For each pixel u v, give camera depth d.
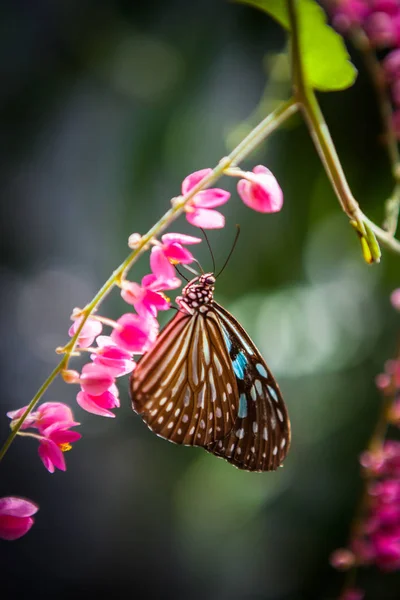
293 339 0.73
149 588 0.90
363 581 0.69
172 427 0.42
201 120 0.73
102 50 0.77
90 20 0.77
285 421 0.43
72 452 0.94
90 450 0.94
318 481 0.70
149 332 0.40
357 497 0.68
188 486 0.76
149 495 0.90
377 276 0.71
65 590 0.93
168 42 0.73
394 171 0.47
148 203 0.76
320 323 0.73
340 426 0.70
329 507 0.70
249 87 0.72
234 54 0.71
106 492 0.93
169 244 0.40
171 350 0.42
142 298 0.39
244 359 0.43
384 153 0.64
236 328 0.43
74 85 0.81
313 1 0.40
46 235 0.91
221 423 0.43
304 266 0.73
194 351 0.42
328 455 0.70
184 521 0.80
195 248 0.75
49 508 0.94
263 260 0.72
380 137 0.48
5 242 0.91
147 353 0.41
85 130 0.82
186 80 0.73
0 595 0.92
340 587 0.70
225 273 0.73
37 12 0.80
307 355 0.73
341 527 0.69
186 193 0.40
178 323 0.42
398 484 0.48
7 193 0.88
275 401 0.43
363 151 0.65
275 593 0.73
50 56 0.80
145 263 0.80
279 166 0.69
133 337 0.39
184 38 0.73
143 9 0.74
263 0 0.40
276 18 0.41
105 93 0.79
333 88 0.40
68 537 0.94
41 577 0.94
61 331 0.96
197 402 0.42
